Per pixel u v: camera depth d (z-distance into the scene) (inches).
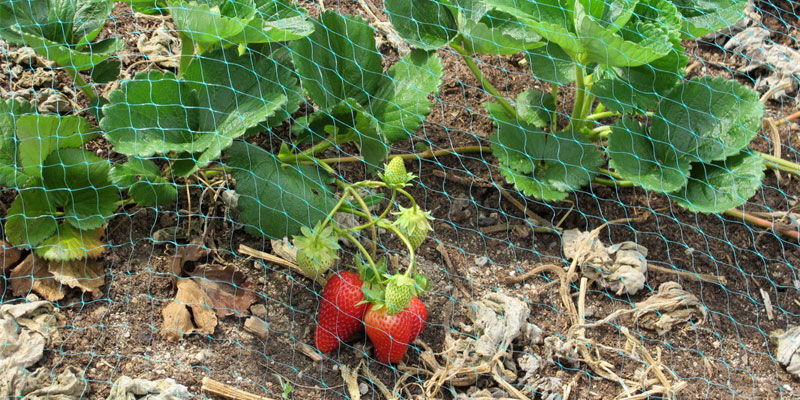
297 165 25.3
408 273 23.1
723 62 31.2
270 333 24.8
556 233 27.4
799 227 27.7
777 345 26.1
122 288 24.9
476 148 28.2
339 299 24.0
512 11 25.0
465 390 24.7
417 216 23.6
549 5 26.6
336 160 26.7
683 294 26.4
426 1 27.2
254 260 25.7
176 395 23.4
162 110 24.4
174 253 25.4
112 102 23.9
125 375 23.7
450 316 25.6
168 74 24.8
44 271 24.7
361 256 26.0
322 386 24.3
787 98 30.3
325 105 25.6
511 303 25.3
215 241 25.9
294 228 24.5
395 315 23.6
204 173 26.3
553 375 25.1
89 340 24.1
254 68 24.8
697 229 27.8
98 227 25.0
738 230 28.0
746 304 26.8
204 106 24.5
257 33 24.1
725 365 25.7
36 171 24.3
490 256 26.9
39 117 23.6
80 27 25.4
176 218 26.0
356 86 26.4
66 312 24.5
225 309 24.9
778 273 27.4
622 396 24.9
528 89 28.7
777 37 31.5
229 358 24.4
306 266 23.9
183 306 24.7
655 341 25.9
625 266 26.4
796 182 28.9
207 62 24.6
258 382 24.1
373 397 24.4
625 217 27.8
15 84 27.4
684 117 26.6
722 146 26.2
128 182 24.8
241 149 24.7
